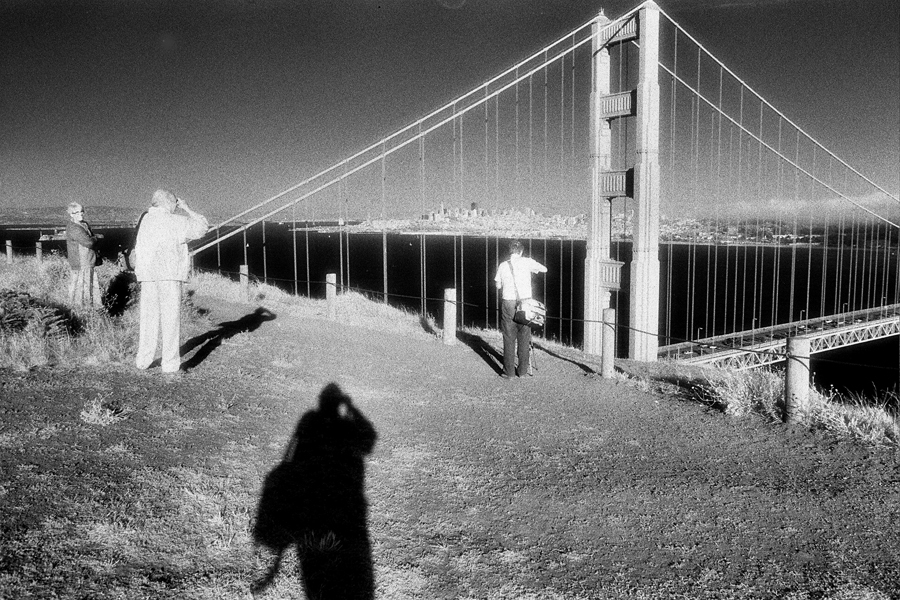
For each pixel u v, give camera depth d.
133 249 7.04
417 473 5.08
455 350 11.02
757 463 5.61
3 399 5.43
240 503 4.13
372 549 3.77
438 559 3.73
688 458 5.73
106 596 2.95
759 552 4.00
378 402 7.12
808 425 6.58
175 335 7.08
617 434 6.42
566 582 3.58
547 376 9.16
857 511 4.61
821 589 3.58
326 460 5.11
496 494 4.77
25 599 2.83
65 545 3.32
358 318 14.20
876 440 6.05
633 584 3.59
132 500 3.92
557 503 4.66
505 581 3.55
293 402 6.65
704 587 3.58
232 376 7.30
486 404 7.39
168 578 3.18
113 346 7.55
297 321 12.99
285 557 3.54
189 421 5.51
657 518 4.46
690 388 8.77
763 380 8.04
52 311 8.15
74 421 5.10
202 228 7.11
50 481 3.99
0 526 3.38
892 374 50.12
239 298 16.45
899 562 3.90
